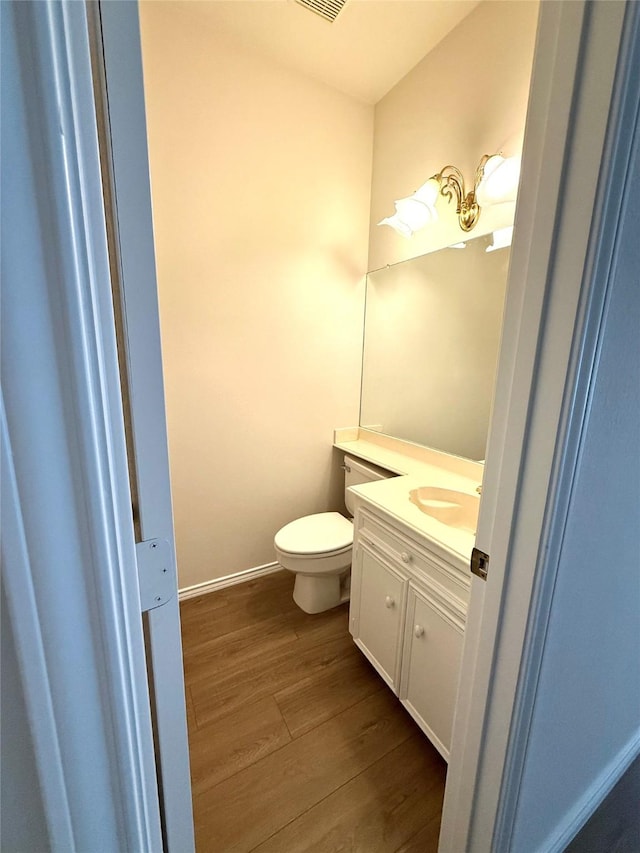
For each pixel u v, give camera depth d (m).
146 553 0.43
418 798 1.06
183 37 1.49
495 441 0.65
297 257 1.93
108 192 0.35
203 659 1.56
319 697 1.38
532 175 0.55
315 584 1.82
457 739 0.81
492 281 1.49
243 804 1.04
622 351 0.63
